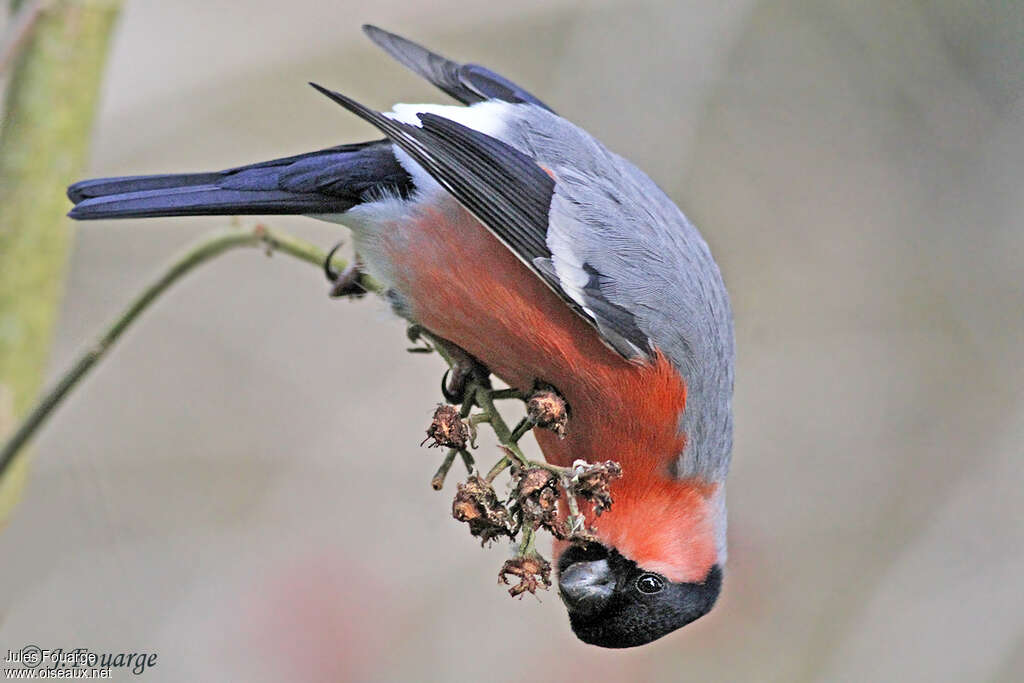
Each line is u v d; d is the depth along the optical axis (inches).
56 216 276.2
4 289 272.1
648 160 449.4
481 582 414.0
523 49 478.6
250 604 380.2
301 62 430.9
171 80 414.3
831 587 466.3
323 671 372.8
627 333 278.7
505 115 297.0
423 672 393.1
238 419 446.9
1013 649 443.8
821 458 492.4
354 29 433.1
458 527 424.2
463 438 236.4
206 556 410.3
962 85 514.0
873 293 522.6
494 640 405.7
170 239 458.0
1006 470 475.8
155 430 440.8
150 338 453.4
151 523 420.2
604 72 450.3
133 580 398.3
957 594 454.9
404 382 456.8
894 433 495.5
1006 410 497.7
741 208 510.3
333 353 463.2
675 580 299.6
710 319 293.6
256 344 458.0
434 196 285.7
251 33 423.8
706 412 291.9
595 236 282.7
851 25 511.8
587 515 294.2
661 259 287.7
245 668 371.6
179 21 421.1
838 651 446.6
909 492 487.5
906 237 525.7
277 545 408.8
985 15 514.3
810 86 516.1
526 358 283.7
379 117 272.1
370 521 427.8
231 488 433.7
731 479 488.7
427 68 314.7
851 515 483.2
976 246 527.2
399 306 290.8
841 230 522.9
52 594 390.6
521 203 277.0
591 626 302.0
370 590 387.9
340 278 297.3
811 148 522.0
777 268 513.7
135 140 437.4
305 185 286.5
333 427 447.5
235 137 460.1
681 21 452.4
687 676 423.5
